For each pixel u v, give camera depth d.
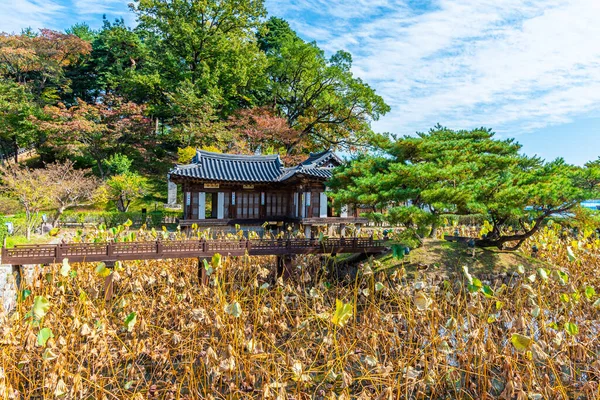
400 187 15.94
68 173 29.09
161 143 43.53
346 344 9.67
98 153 37.72
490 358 8.23
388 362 8.48
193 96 38.81
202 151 27.66
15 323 9.37
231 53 44.94
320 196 27.34
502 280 14.88
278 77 46.66
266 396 7.15
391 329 10.55
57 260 13.08
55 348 7.89
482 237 18.08
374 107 42.66
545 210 14.20
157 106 42.56
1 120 36.53
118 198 32.31
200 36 42.62
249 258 15.23
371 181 15.13
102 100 43.66
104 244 13.77
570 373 9.09
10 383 7.52
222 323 9.32
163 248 14.34
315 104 44.22
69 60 45.91
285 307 10.92
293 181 26.47
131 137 39.66
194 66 44.59
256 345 8.68
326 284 13.02
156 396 8.05
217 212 26.58
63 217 28.78
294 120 47.19
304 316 11.89
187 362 8.95
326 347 9.41
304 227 24.92
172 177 24.86
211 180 25.44
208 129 37.88
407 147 16.66
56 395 6.89
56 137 36.12
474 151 17.08
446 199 13.94
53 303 11.05
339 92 43.50
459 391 8.47
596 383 8.06
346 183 18.30
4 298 11.75
